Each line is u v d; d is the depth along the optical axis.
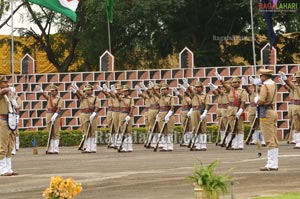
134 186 19.20
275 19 48.38
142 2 46.84
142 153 30.98
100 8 45.88
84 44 49.22
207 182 14.41
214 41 49.44
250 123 34.50
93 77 39.59
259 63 49.38
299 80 32.72
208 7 49.16
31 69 40.16
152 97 34.28
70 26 50.47
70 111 39.66
